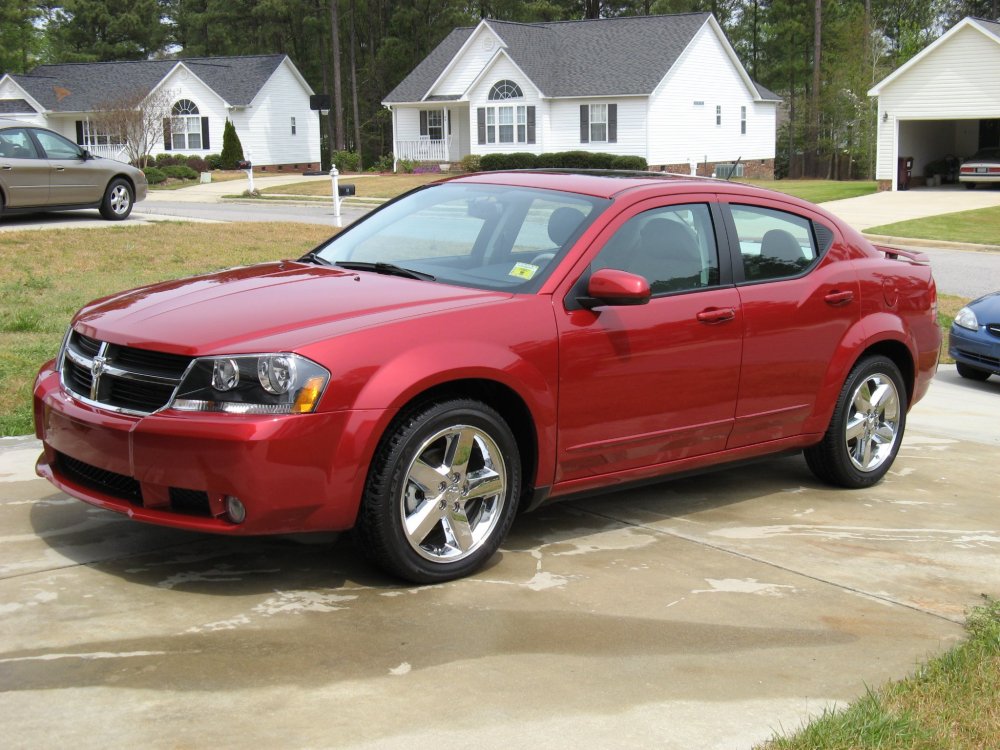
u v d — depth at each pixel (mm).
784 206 5719
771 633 4031
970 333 10258
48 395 4426
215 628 3834
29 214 19047
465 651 3732
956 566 4895
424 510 4250
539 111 42312
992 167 36031
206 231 16578
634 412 4855
